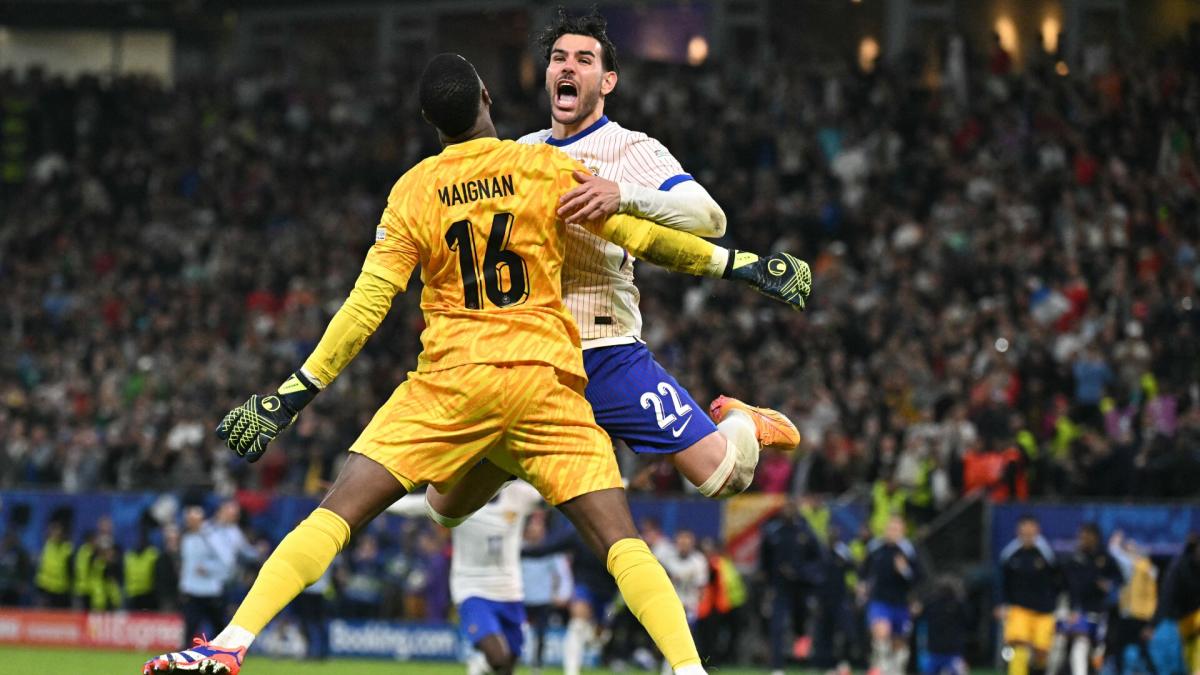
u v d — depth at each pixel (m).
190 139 51.12
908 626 26.42
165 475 36.81
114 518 35.31
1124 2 46.41
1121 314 34.44
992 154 41.38
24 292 46.50
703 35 50.72
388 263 9.52
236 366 40.00
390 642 32.72
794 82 45.91
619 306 10.39
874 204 40.69
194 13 56.62
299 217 47.06
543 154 9.51
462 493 10.58
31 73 53.88
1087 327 34.34
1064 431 31.05
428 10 54.22
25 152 53.00
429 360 9.45
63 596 35.12
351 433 35.78
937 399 32.09
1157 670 25.45
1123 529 28.42
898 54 48.41
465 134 9.69
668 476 32.53
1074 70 46.09
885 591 26.19
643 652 30.45
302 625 31.86
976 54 45.34
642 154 10.38
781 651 27.44
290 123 51.03
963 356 33.12
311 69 56.09
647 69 50.53
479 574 19.34
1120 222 37.44
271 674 27.95
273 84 53.22
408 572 33.12
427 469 9.32
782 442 11.00
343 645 33.12
